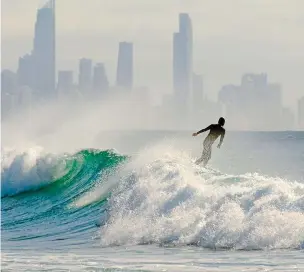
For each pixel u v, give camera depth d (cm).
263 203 6769
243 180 8125
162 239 7012
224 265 5725
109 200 8594
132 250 6700
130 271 5631
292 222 6438
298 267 5578
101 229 7969
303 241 6297
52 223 9069
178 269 5644
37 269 5812
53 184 11081
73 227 8594
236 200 7006
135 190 8181
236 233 6562
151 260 6075
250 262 5800
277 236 6378
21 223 9262
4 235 8381
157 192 7969
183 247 6688
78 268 5816
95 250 6862
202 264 5800
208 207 7194
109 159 10950
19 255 6650
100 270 5706
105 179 10412
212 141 10662
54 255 6594
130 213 7862
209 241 6644
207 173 8700
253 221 6569
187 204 7419
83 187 10594
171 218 7219
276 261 5803
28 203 10769
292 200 6719
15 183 11256
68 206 9994
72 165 11156
